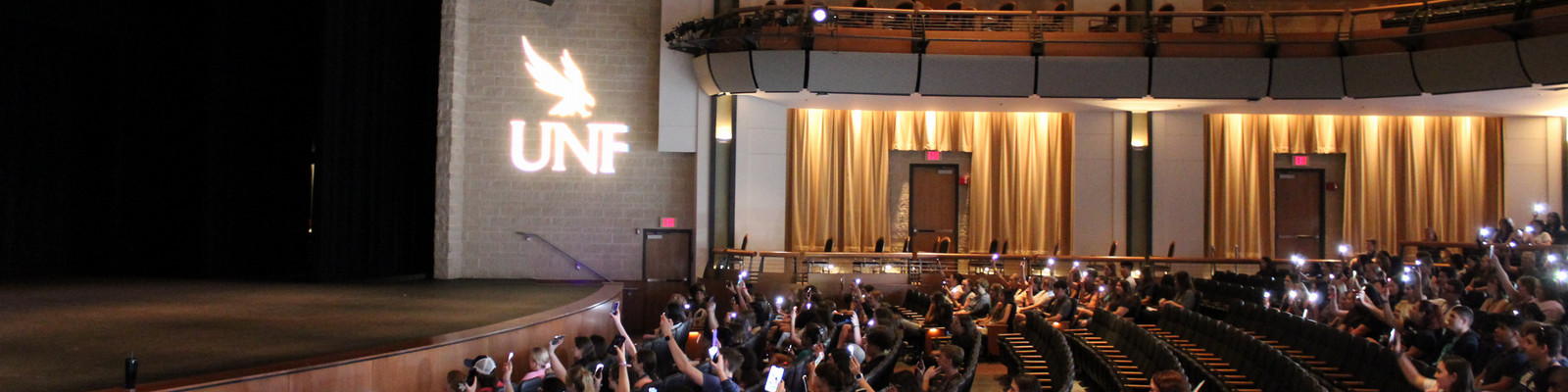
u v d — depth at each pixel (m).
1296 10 16.97
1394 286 9.83
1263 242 18.02
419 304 12.85
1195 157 17.98
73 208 16.78
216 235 16.61
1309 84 15.12
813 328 8.63
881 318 10.50
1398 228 18.06
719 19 15.45
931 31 15.33
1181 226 17.86
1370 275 10.88
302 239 18.42
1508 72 13.55
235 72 16.64
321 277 15.91
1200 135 18.02
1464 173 17.95
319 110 15.66
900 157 18.66
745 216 17.23
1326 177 18.33
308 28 18.14
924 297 14.29
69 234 16.73
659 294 17.02
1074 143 18.12
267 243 17.84
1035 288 14.93
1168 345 9.22
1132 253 17.86
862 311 11.15
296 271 18.16
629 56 17.56
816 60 15.27
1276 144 18.20
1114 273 14.71
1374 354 7.38
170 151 17.31
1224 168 18.05
